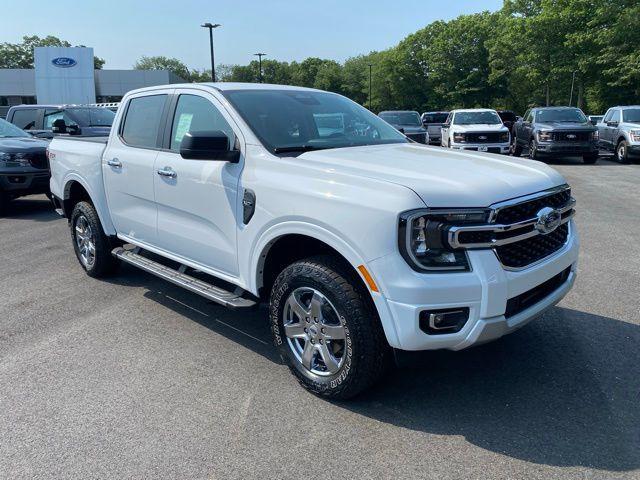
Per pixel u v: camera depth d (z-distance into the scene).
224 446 2.97
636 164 17.94
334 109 4.53
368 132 4.49
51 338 4.41
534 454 2.87
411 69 73.69
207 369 3.86
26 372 3.84
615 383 3.57
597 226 8.23
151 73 56.97
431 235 2.84
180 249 4.40
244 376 3.75
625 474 2.70
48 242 7.73
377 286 2.91
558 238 3.56
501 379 3.64
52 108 14.18
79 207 5.76
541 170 3.52
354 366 3.16
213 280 4.33
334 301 3.18
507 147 18.05
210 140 3.61
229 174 3.78
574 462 2.79
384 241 2.87
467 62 64.56
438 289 2.81
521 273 3.05
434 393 3.49
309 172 3.36
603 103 41.72
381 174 3.17
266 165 3.59
